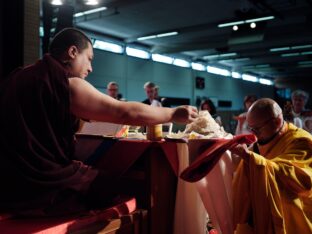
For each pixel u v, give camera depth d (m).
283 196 1.63
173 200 1.67
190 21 10.49
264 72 22.42
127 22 10.51
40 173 1.12
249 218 1.69
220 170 1.58
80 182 1.24
